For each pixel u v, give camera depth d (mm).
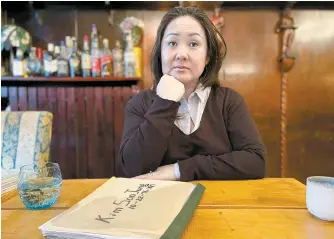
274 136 2332
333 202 566
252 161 964
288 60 2227
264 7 2225
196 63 1071
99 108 2180
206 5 2162
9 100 2146
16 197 760
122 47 2213
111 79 2100
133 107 1200
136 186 726
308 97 2309
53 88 2152
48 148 1431
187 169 920
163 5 2174
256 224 562
